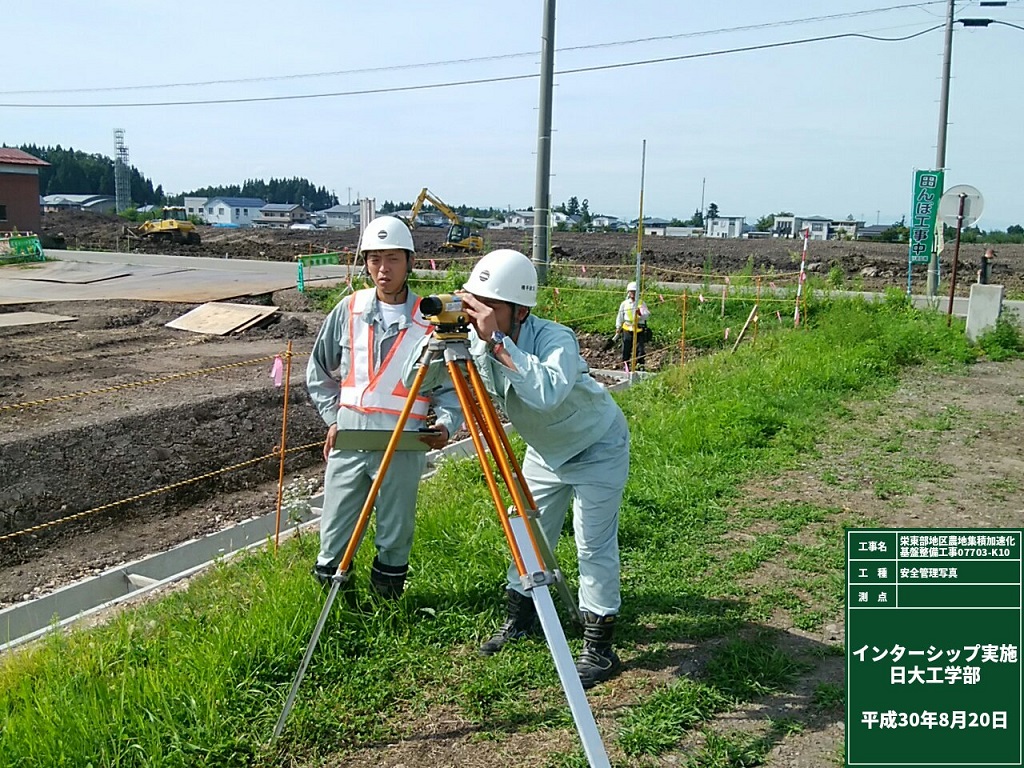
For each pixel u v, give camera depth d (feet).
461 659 14.23
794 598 16.39
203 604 16.17
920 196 71.51
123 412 33.12
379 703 12.98
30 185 165.99
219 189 557.74
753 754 11.69
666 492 21.91
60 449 29.32
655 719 12.41
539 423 13.02
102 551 26.22
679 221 323.16
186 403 34.63
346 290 73.56
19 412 33.04
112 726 11.87
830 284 71.97
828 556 18.38
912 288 85.30
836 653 14.44
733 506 21.72
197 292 77.82
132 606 17.54
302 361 47.80
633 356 48.29
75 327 59.16
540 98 72.23
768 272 99.35
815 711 12.84
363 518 12.23
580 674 13.50
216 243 162.40
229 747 11.84
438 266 107.04
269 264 111.65
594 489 13.26
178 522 28.48
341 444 14.46
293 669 13.66
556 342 12.40
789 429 28.53
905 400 33.94
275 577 16.26
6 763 11.10
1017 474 24.40
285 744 12.05
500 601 16.02
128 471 30.01
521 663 13.87
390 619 14.92
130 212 281.54
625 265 103.09
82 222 228.84
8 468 27.63
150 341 55.11
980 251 150.92
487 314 11.68
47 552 26.00
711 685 13.37
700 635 15.05
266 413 36.32
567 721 12.50
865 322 47.09
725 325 59.77
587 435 13.16
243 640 13.73
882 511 21.29
